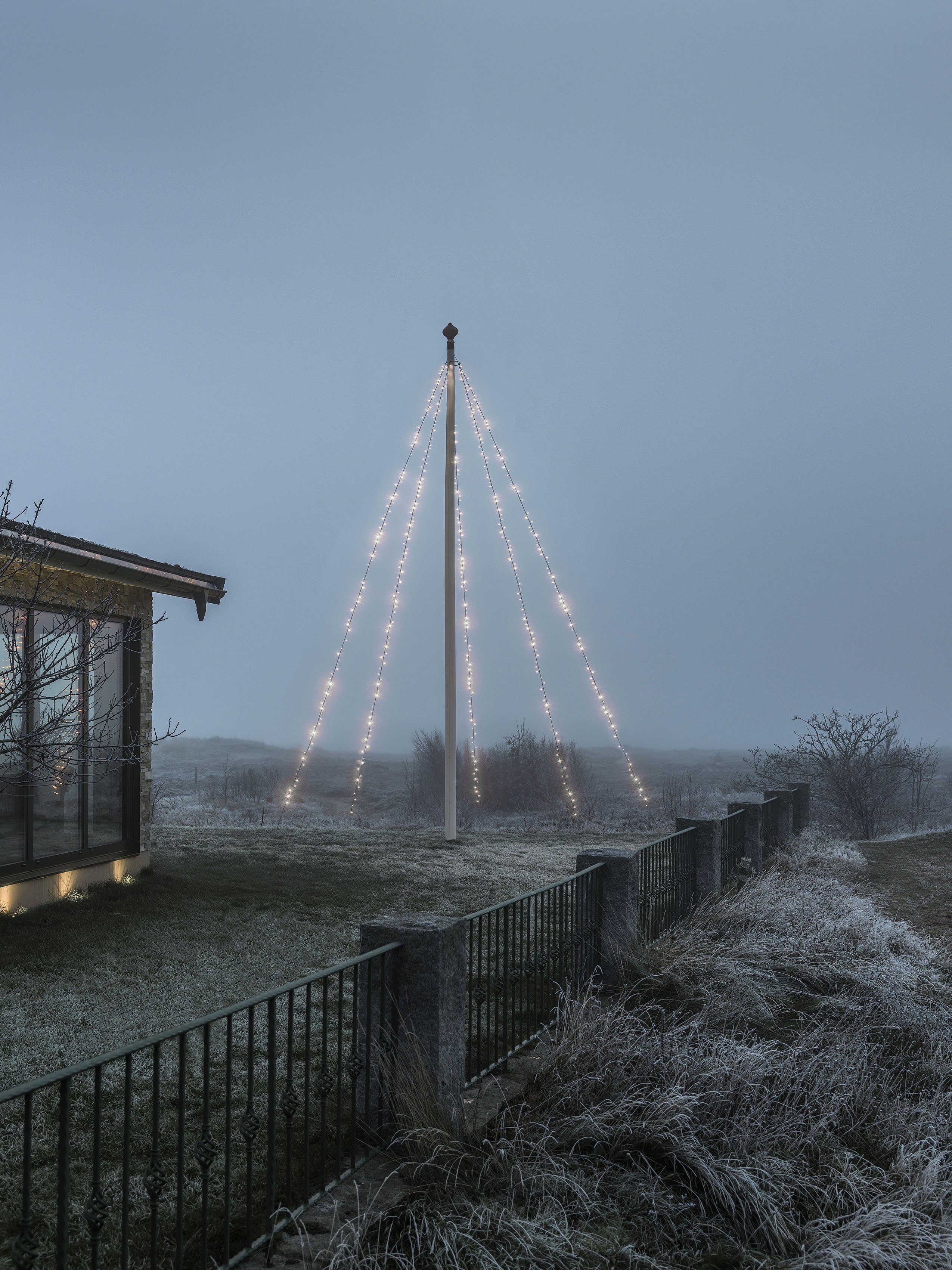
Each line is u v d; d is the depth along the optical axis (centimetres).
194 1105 470
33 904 855
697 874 911
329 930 839
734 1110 440
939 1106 471
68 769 804
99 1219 261
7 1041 542
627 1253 340
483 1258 322
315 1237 334
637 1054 476
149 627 1045
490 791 2466
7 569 575
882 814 1953
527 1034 549
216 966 712
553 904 573
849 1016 609
